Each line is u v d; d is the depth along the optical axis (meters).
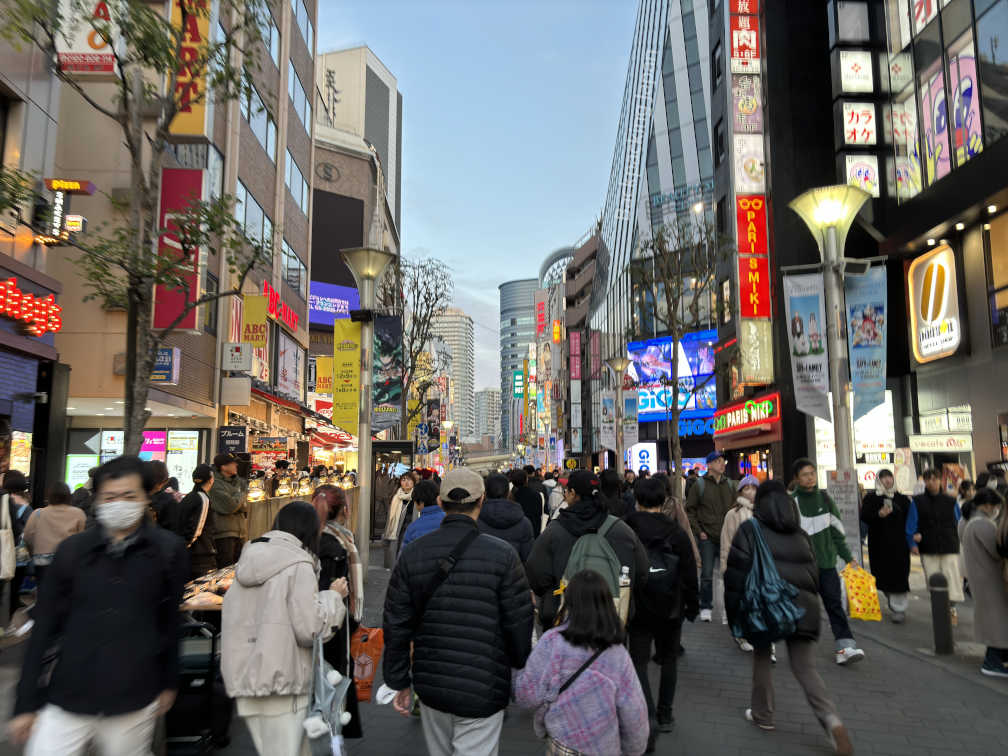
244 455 13.21
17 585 9.86
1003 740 5.28
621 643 3.16
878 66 24.34
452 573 3.47
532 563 5.07
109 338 16.05
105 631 2.96
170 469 19.66
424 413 48.06
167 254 8.94
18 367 12.85
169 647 3.11
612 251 59.31
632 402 26.30
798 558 5.23
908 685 6.71
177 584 3.17
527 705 3.12
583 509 5.08
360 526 11.82
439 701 3.34
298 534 3.77
